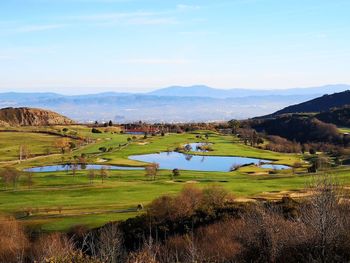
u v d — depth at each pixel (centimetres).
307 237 1872
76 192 8944
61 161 14125
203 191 6238
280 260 1944
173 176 11275
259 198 6675
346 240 1828
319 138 19838
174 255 2438
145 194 8494
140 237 4059
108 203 7625
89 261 1614
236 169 12900
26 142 18675
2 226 4938
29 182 9838
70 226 5472
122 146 18288
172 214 4594
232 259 2280
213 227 3834
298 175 10762
